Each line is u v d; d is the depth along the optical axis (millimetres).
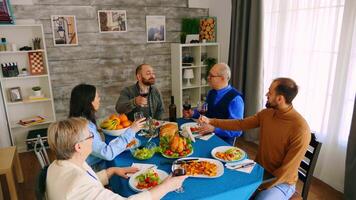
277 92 1686
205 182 1389
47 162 1655
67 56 3592
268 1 3264
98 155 1651
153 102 2738
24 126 3387
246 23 3457
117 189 1528
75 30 3557
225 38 4145
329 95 2584
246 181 1402
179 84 4098
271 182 1628
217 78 2340
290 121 1701
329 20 2537
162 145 1758
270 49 3316
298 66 2924
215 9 4250
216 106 2385
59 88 3645
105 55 3797
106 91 3914
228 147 1791
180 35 4211
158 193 1205
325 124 2650
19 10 3264
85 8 3555
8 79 3348
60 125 1171
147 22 3947
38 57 3434
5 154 2477
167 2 4023
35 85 3559
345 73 2381
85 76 3748
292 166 1655
